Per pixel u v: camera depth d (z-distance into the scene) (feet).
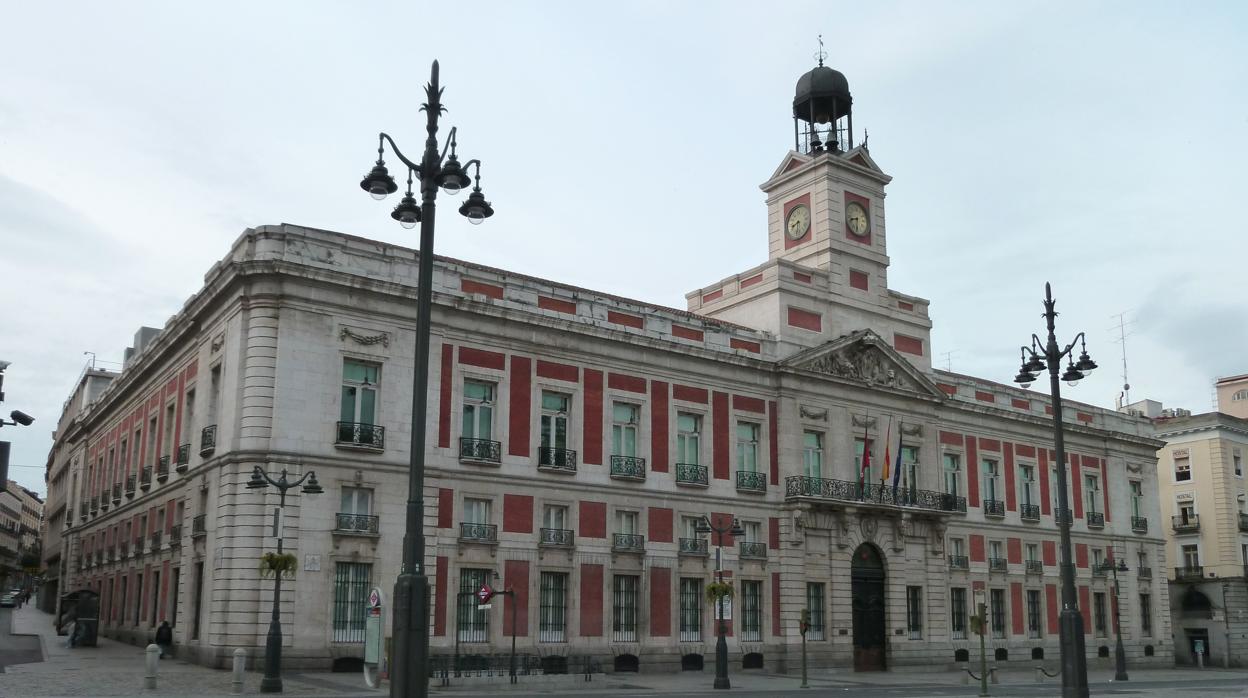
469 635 119.85
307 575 109.91
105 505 177.58
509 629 122.72
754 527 148.15
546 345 131.54
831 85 175.52
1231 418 241.14
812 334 160.04
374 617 61.87
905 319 175.42
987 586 178.81
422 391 53.42
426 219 55.77
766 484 149.48
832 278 164.45
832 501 151.84
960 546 176.65
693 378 145.07
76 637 139.85
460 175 56.75
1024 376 91.86
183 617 120.57
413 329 121.08
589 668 118.11
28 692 79.77
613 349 137.49
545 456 129.08
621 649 131.34
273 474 109.81
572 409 132.87
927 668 161.48
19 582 493.36
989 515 181.78
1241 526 235.61
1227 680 156.46
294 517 110.22
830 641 150.51
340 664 109.91
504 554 123.95
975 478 181.98
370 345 117.91
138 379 162.09
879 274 173.06
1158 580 214.07
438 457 120.37
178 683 91.45
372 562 114.52
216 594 109.29
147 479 149.69
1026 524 188.65
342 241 118.01
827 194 167.32
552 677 106.73
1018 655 180.34
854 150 172.55
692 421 145.79
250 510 108.99
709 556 142.20
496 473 124.77
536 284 132.87
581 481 131.95
